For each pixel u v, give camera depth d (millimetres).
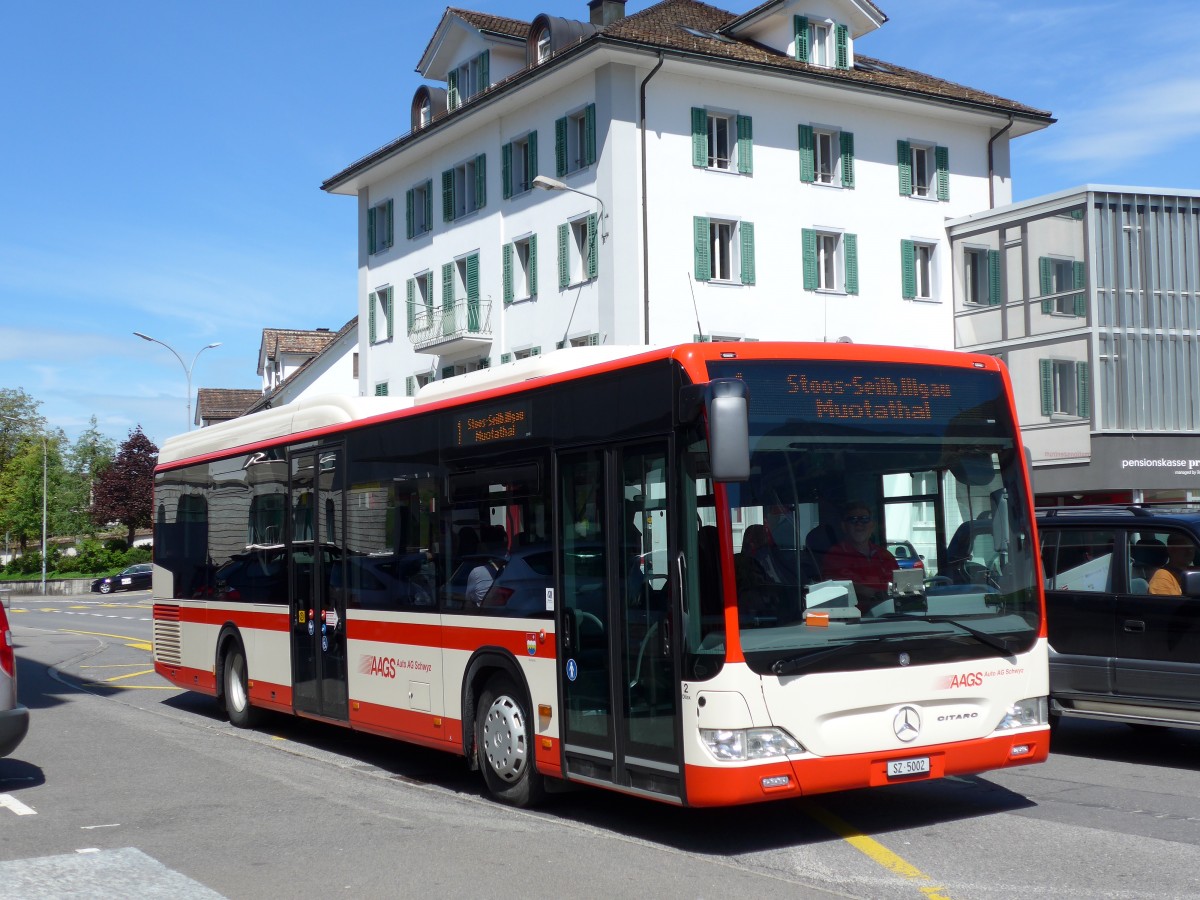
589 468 8750
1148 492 35562
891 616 7980
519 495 9516
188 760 11984
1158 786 9984
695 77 36531
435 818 9109
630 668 8234
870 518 8078
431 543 10625
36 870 7633
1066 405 36312
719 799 7488
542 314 38188
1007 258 38969
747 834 8414
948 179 41281
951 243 40688
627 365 8422
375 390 47156
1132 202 35000
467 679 10000
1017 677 8359
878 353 8359
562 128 37094
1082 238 35219
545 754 9094
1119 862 7492
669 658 7883
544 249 38031
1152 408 34750
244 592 14219
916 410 8367
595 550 8633
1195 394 35062
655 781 7977
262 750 12703
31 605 60594
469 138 41469
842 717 7742
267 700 13586
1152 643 10945
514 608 9484
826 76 37906
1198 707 10609
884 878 7195
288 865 7699
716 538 7625
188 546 15961
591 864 7617
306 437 12938
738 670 7504
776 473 7840
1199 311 35250
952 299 40656
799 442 7957
